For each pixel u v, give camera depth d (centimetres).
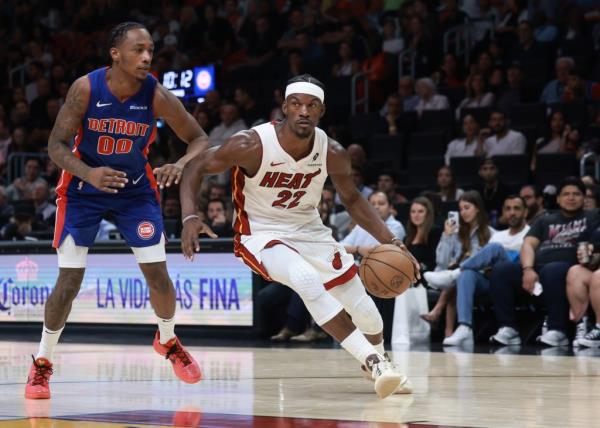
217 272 962
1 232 1185
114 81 473
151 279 495
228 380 555
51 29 1975
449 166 1125
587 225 870
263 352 782
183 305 979
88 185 481
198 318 971
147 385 530
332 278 483
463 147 1258
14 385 534
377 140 1327
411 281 480
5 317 1062
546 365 655
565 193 873
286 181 472
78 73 1767
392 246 484
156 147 1471
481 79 1335
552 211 934
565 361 689
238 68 1631
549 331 858
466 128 1255
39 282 1041
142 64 467
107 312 1008
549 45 1377
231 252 955
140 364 672
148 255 492
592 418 391
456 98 1387
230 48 1688
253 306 945
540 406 431
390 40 1530
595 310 828
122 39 467
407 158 1320
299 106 459
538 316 912
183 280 978
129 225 491
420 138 1305
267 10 1659
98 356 746
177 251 980
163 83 1541
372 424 371
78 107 471
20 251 1051
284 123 468
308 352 781
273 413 409
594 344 832
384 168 1234
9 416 399
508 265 880
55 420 384
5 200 1348
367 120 1394
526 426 368
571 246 870
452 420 385
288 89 464
